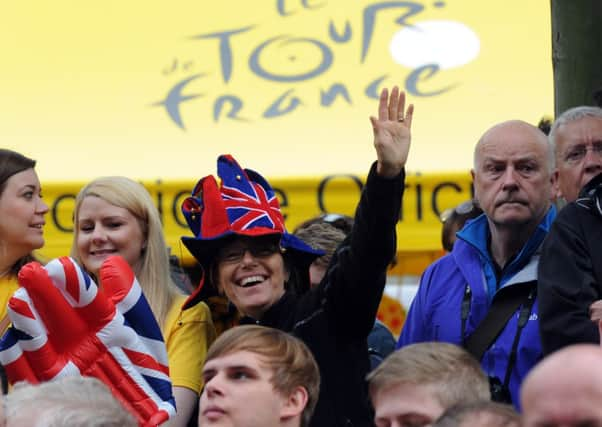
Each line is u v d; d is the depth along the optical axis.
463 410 9.02
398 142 12.55
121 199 13.99
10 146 22.27
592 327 12.34
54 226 21.08
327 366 12.66
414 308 14.10
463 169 20.55
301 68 22.78
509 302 13.31
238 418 11.14
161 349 11.84
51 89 23.16
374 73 22.48
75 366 11.56
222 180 13.55
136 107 22.72
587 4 14.91
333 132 21.80
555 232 12.86
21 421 9.02
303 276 13.72
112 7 24.05
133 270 14.03
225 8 23.66
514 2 22.98
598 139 14.59
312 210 20.83
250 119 22.27
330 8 23.34
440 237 20.41
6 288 14.40
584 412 6.79
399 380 10.89
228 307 14.49
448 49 22.52
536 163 13.55
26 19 24.06
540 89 21.83
